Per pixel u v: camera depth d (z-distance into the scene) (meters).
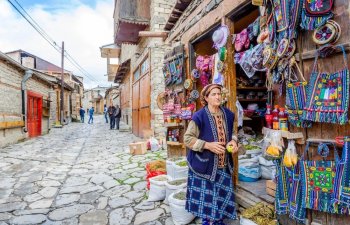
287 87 2.05
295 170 2.05
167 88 5.46
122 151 8.08
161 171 4.31
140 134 11.59
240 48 3.30
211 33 3.94
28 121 12.03
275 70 2.27
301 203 2.00
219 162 2.42
